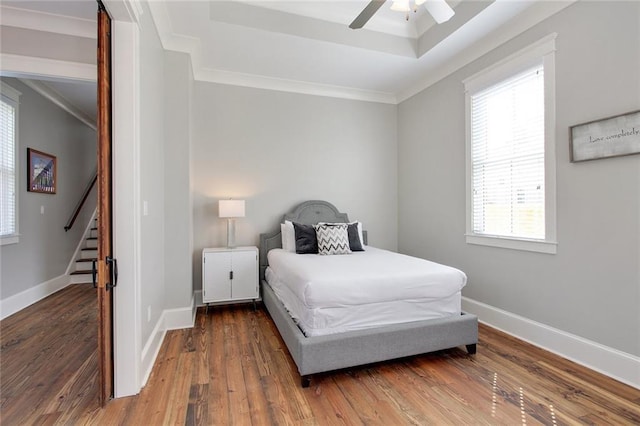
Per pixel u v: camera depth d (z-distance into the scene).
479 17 2.69
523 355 2.44
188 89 3.13
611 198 2.12
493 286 3.06
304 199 4.21
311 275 2.25
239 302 3.89
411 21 3.33
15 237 3.59
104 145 1.78
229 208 3.53
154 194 2.54
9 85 3.56
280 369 2.22
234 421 1.67
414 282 2.32
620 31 2.05
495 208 3.05
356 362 2.11
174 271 3.03
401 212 4.60
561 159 2.42
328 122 4.34
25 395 1.89
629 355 2.03
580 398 1.87
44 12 2.41
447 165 3.68
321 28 3.12
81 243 5.29
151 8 2.41
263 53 3.34
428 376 2.14
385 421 1.67
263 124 4.02
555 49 2.44
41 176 4.14
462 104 3.44
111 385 1.86
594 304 2.22
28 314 3.39
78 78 2.53
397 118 4.69
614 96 2.09
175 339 2.74
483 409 1.78
